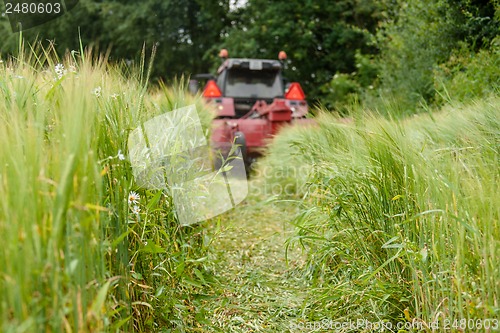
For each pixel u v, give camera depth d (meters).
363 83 12.84
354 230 2.86
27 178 1.46
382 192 2.75
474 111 3.28
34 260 1.40
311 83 17.56
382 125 2.82
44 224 1.45
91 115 1.82
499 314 1.91
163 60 17.91
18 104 2.13
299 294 3.14
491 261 1.97
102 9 16.55
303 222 3.34
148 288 2.39
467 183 2.21
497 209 2.04
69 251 1.51
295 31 16.62
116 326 1.80
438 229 2.27
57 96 2.13
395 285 2.50
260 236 4.60
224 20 19.33
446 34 7.13
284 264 3.80
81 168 1.58
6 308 1.30
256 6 17.38
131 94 2.68
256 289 3.29
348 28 16.25
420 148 2.93
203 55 18.88
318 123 4.43
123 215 2.11
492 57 5.57
